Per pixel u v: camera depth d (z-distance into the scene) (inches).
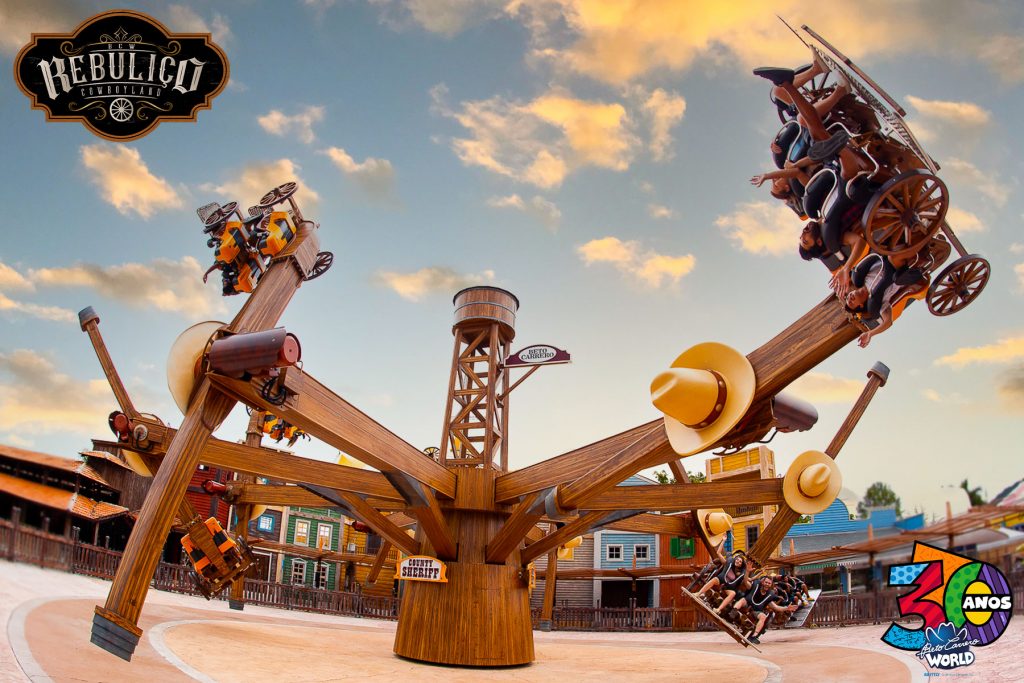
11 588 526.9
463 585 589.3
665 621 1205.1
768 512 1263.5
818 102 281.1
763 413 341.4
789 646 748.0
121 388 551.5
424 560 596.7
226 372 353.7
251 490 878.4
